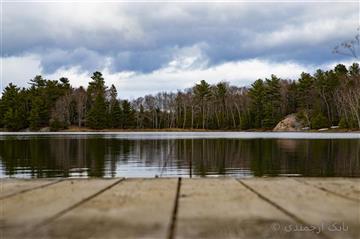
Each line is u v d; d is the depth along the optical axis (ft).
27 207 17.95
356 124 292.40
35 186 24.34
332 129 300.20
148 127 393.29
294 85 370.32
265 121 340.39
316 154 97.66
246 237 13.32
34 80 394.11
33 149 116.26
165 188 23.11
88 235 13.56
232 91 415.23
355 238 13.19
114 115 358.23
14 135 238.89
